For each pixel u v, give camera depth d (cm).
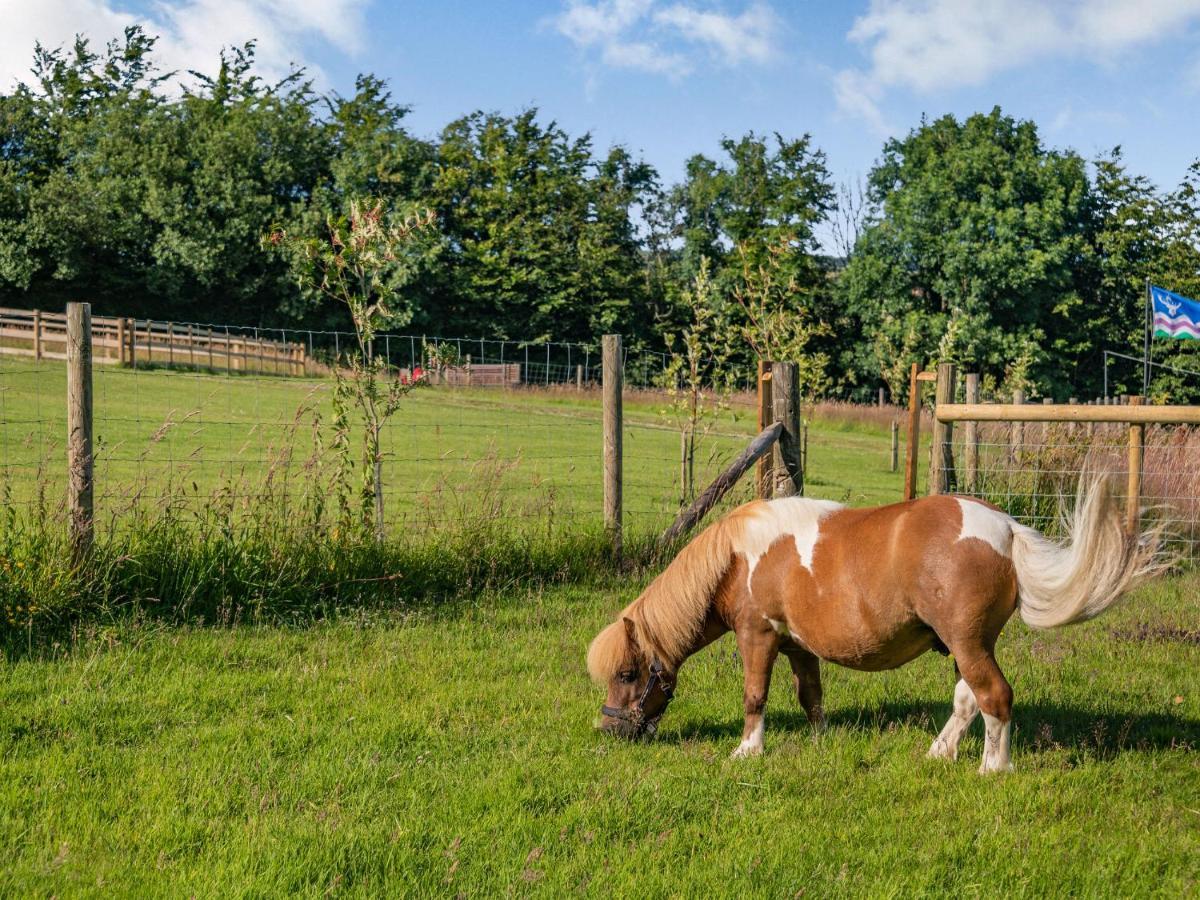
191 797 458
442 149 5950
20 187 4538
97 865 396
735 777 501
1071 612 466
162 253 4581
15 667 641
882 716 602
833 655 523
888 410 3581
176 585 777
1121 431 1220
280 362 3322
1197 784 493
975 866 408
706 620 564
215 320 4947
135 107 5038
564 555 956
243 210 4716
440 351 952
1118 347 4869
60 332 3412
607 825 441
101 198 4631
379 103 6025
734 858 409
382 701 607
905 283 4894
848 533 521
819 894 383
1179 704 623
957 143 5403
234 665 671
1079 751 539
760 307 1648
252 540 821
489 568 920
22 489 1149
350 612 801
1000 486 1175
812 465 2336
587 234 5653
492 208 5628
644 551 997
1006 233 4519
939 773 503
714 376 1535
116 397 2481
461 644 740
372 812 450
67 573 722
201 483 1347
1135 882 393
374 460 917
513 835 427
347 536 862
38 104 5341
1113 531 462
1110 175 4916
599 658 561
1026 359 2533
